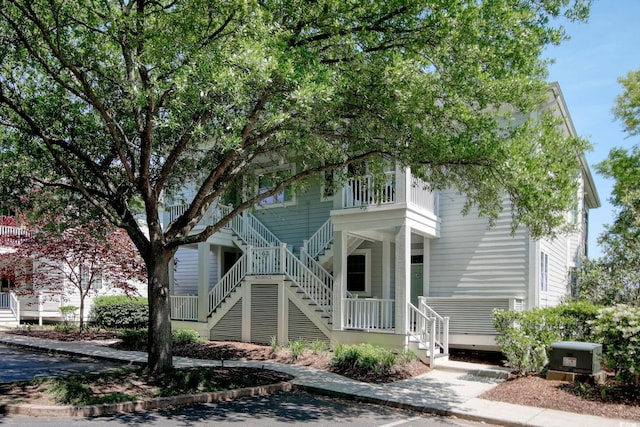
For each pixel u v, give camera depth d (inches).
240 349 569.3
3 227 853.8
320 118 370.0
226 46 313.9
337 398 376.8
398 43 365.7
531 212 355.6
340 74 366.0
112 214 422.3
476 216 570.6
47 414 300.4
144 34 326.0
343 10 349.1
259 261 626.8
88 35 385.7
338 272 551.8
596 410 325.7
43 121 414.9
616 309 384.5
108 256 694.5
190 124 374.9
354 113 391.5
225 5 309.9
